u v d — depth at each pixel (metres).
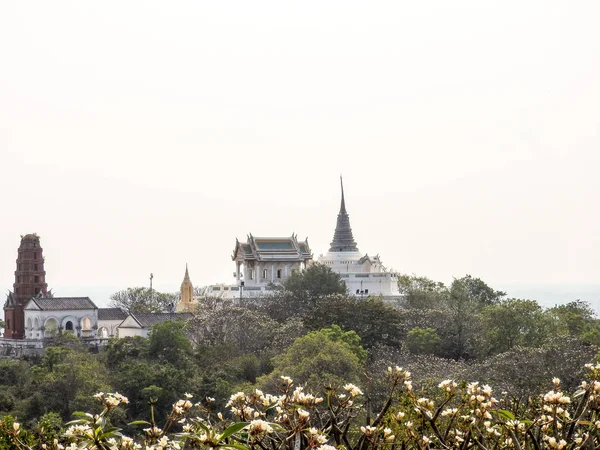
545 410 36.06
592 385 34.19
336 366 153.00
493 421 39.34
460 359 196.62
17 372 175.50
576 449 33.56
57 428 133.00
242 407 34.50
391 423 37.66
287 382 35.00
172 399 162.38
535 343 189.88
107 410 32.62
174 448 31.89
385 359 184.75
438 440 35.75
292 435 30.94
